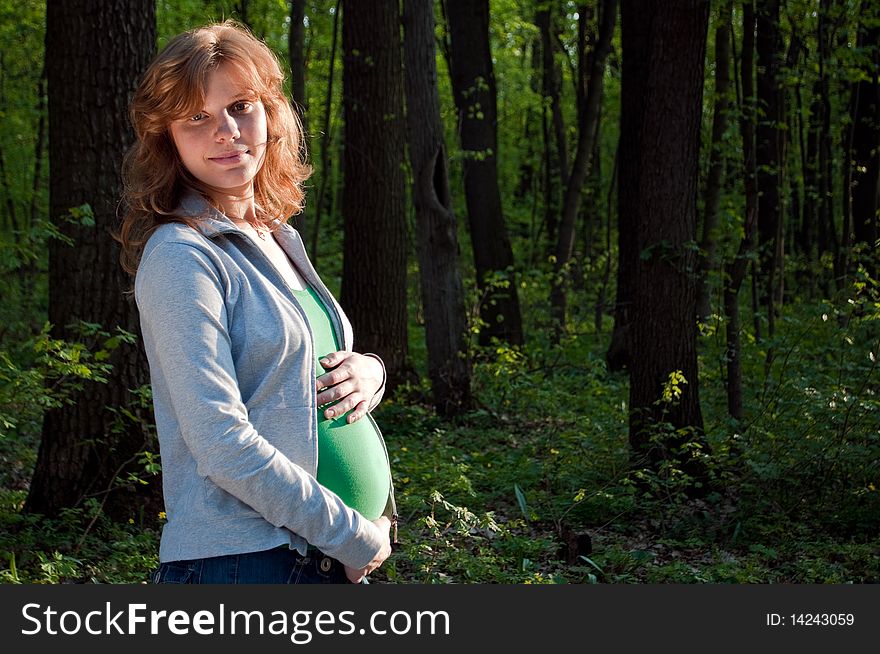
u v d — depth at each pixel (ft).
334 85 72.59
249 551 5.68
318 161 78.13
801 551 19.49
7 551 16.40
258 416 5.77
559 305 51.34
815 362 27.37
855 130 47.01
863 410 22.77
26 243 20.18
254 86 6.12
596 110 51.16
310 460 5.90
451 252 35.22
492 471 25.18
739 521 20.80
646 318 24.63
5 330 36.09
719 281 34.19
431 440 29.53
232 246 6.00
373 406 6.77
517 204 85.15
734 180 51.19
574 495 22.52
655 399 24.52
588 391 36.01
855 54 41.22
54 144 18.89
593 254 71.46
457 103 45.73
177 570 5.83
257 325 5.82
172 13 52.54
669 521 21.84
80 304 18.90
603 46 50.57
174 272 5.64
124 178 6.24
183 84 5.89
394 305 35.70
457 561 16.75
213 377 5.52
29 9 52.13
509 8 65.82
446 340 34.91
